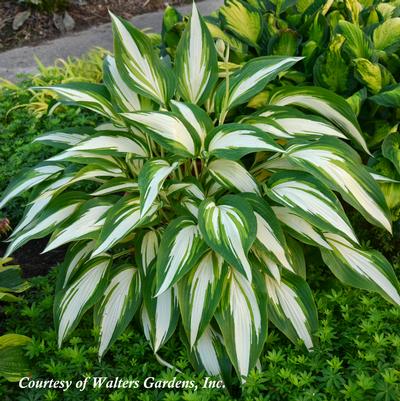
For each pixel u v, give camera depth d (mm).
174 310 2361
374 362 2139
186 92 2725
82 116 4199
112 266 2883
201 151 2398
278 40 3125
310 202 2279
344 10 3383
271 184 2424
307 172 2404
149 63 2611
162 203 2479
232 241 2098
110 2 6812
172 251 2221
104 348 2359
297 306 2377
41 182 2805
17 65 5844
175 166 2330
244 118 2576
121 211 2363
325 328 2283
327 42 3199
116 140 2561
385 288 2396
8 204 3619
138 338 2467
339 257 2486
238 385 2297
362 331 2275
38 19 6414
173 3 6922
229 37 3363
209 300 2230
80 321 2650
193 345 2252
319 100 2770
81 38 6258
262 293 2295
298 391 2100
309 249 2797
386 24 3070
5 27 6371
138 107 2680
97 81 4910
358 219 3045
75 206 2631
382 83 2885
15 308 2801
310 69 3164
